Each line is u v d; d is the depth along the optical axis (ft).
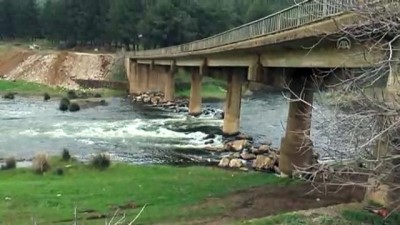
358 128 29.14
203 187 73.51
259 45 86.12
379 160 27.94
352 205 51.37
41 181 75.72
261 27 95.76
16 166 89.45
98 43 393.29
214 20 353.10
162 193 68.95
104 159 89.10
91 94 261.03
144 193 68.64
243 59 115.75
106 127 148.05
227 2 404.98
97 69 308.60
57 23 392.06
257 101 233.35
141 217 57.00
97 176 80.94
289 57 83.25
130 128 148.36
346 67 48.39
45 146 114.62
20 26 409.90
